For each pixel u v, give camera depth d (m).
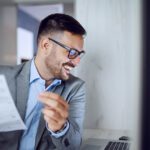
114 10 1.24
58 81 0.88
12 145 0.84
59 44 0.85
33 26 3.95
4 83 0.73
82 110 0.91
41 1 1.93
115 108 1.28
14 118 0.69
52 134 0.75
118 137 1.12
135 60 0.27
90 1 1.27
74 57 0.87
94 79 1.28
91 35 1.27
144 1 0.26
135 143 0.28
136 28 0.27
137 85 0.27
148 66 0.26
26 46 3.66
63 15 0.87
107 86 1.28
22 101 0.84
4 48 2.30
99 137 1.13
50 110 0.66
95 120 1.30
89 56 1.27
